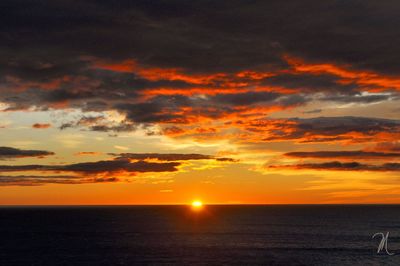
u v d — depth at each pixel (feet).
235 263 242.78
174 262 244.22
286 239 358.84
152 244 322.34
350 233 415.03
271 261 250.98
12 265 237.45
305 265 240.73
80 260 250.78
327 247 310.86
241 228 469.57
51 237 375.45
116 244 322.96
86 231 435.53
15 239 360.89
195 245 316.81
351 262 251.60
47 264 239.30
